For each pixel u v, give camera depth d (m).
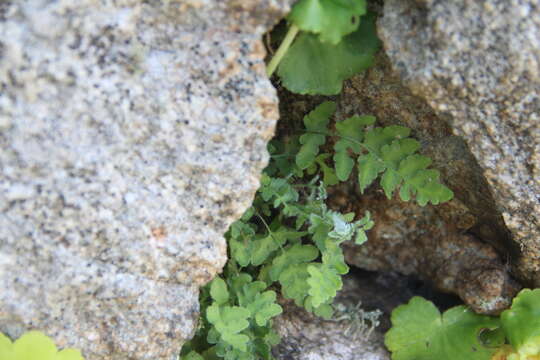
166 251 0.34
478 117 0.35
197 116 0.33
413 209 0.41
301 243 0.41
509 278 0.41
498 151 0.35
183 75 0.32
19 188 0.32
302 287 0.38
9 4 0.30
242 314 0.37
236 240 0.39
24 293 0.32
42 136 0.31
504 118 0.35
